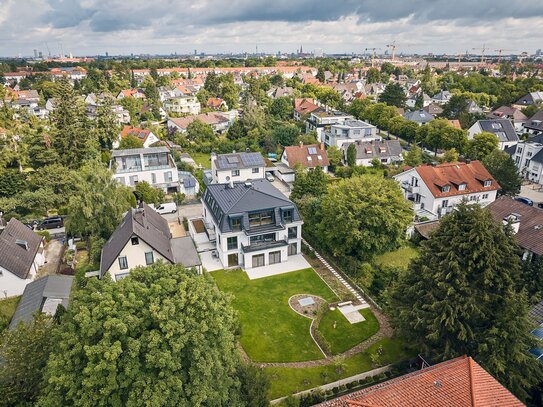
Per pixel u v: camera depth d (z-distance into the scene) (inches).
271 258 2118.6
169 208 2851.9
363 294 1870.1
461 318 1228.5
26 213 2667.3
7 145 3218.5
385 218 1958.7
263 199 2101.4
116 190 2300.7
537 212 2020.2
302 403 1254.9
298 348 1526.8
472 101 5531.5
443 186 2608.3
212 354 987.9
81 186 2164.1
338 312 1743.4
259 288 1910.7
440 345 1261.1
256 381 1107.3
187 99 6535.4
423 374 964.0
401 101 6058.1
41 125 3917.3
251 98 5920.3
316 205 2341.3
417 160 3587.6
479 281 1216.2
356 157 3796.8
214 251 2240.4
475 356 1167.0
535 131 4628.4
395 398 896.3
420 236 2377.0
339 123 4510.3
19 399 991.6
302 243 2301.9
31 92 6717.5
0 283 1803.6
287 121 5536.4
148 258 1852.9
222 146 4382.4
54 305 1598.2
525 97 6077.8
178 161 3826.3
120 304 1010.7
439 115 5295.3
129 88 7751.0
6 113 3853.3
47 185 2768.2
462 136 3907.5
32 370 1026.1
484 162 3034.0
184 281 1096.8
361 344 1550.2
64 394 916.0
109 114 4124.0
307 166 3619.6
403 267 1975.9
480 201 2743.6
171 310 991.6
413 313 1263.5
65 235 2422.5
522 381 1115.3
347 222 1972.2
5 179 2741.1
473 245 1216.2
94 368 876.6
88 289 1103.0
